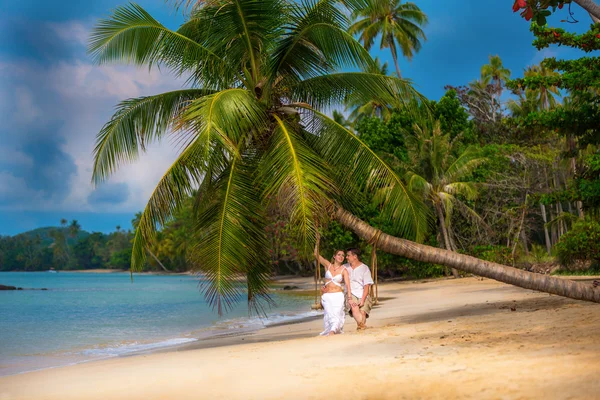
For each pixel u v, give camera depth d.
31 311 25.86
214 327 16.25
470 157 33.56
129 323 18.91
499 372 4.70
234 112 10.02
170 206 10.30
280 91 11.85
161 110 12.31
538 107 45.84
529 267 31.66
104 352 12.02
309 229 9.41
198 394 5.24
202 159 9.82
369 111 53.44
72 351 12.30
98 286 63.78
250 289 11.34
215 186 11.09
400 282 36.59
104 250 181.50
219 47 11.91
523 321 8.34
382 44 50.47
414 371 5.21
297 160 10.03
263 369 6.27
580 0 5.77
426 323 9.84
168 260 124.31
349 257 10.16
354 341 8.02
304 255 10.00
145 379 6.40
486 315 10.19
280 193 9.80
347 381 5.11
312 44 11.80
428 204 35.41
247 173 10.95
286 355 7.27
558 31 14.41
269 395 4.91
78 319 21.09
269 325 15.78
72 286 64.44
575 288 8.99
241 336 13.09
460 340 7.03
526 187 33.62
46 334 16.00
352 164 11.12
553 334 6.56
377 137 37.88
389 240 10.30
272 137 10.92
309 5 11.26
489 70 51.62
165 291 48.44
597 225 23.44
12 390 6.36
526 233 43.53
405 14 50.41
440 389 4.43
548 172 35.12
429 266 35.94
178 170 10.15
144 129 12.24
